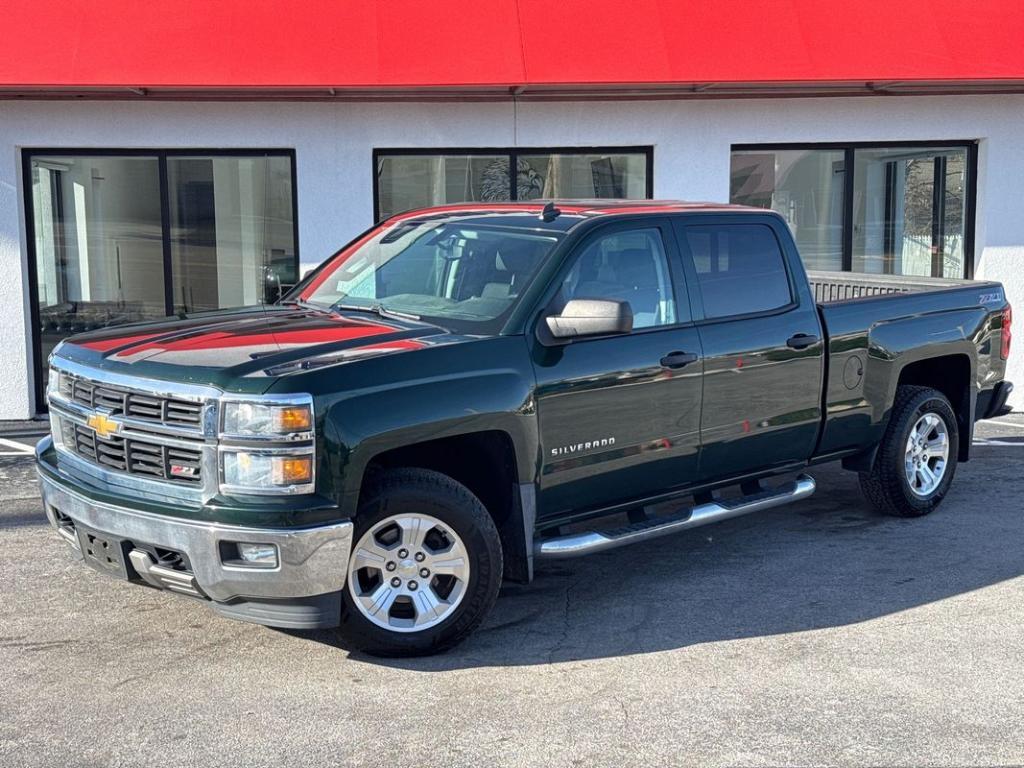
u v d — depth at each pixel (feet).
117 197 35.91
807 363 21.04
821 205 38.45
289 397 14.76
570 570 20.77
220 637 17.26
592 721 14.46
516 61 32.96
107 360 16.38
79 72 31.63
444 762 13.35
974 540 22.52
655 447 18.80
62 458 17.31
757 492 21.20
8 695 15.15
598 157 37.45
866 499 24.41
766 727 14.28
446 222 20.29
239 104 35.12
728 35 33.99
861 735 14.06
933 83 34.68
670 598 19.20
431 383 15.99
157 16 32.63
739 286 20.33
